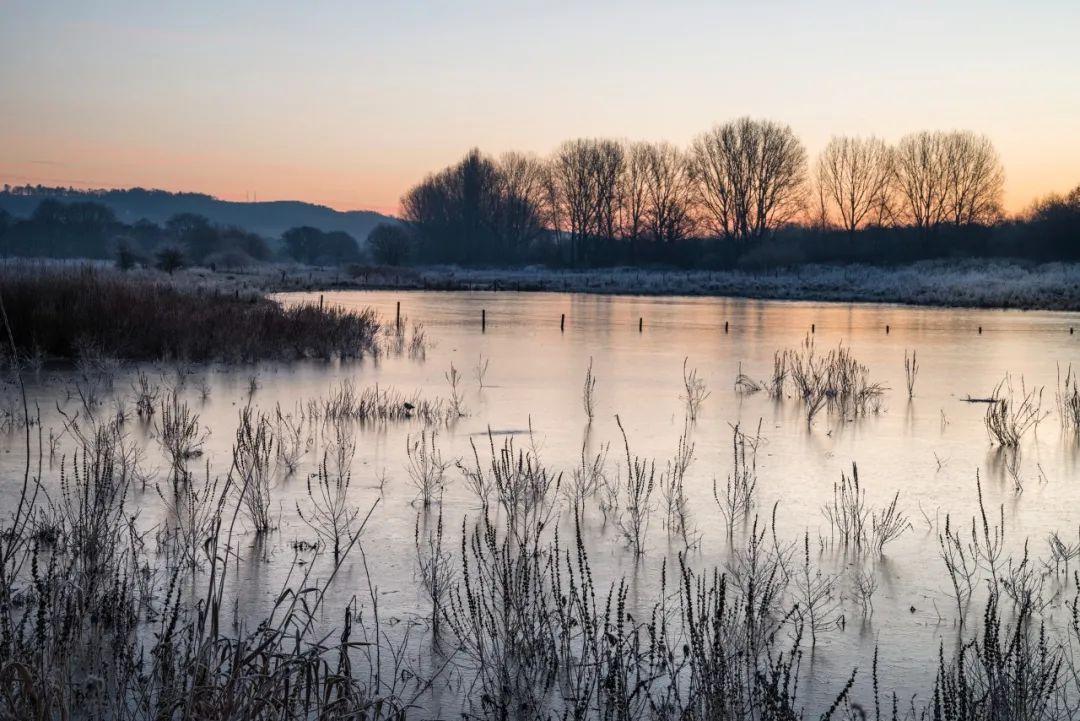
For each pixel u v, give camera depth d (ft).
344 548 27.99
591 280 283.79
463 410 53.83
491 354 85.46
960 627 23.12
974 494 36.47
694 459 41.83
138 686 17.58
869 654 21.53
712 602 23.67
